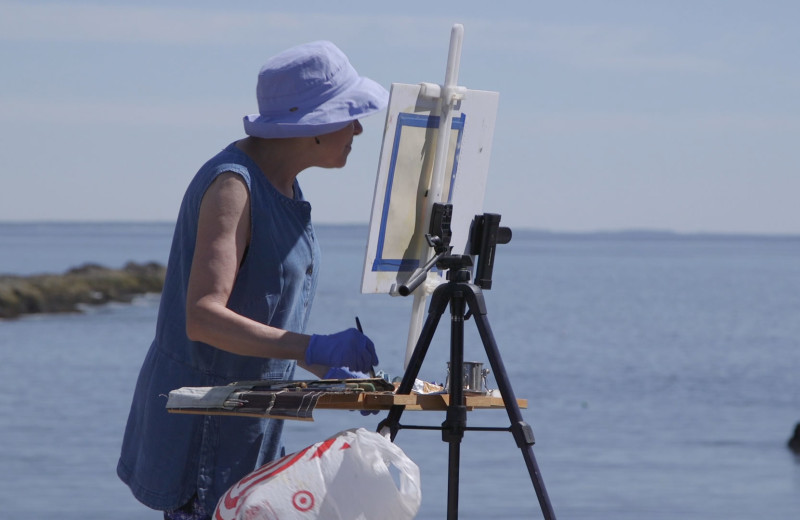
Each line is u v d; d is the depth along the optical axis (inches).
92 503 708.0
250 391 151.1
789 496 773.3
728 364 1742.1
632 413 1219.9
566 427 1106.7
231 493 153.3
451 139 181.0
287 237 168.1
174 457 167.0
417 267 181.6
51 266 5797.2
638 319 2652.6
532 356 1831.9
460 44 174.7
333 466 151.6
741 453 964.6
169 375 169.0
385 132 166.9
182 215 169.0
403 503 151.3
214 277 157.9
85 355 1743.4
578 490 781.3
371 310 2726.4
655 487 800.3
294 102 167.0
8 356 1715.1
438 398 164.1
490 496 733.9
